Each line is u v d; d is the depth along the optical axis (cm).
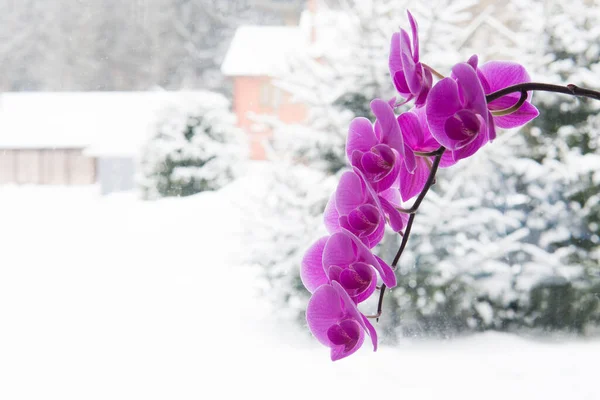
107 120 3591
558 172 697
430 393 535
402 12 700
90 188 3269
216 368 620
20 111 3666
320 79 710
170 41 5231
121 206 1872
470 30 756
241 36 4059
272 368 612
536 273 687
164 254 1204
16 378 614
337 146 703
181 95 2095
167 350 682
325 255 99
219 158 2012
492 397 523
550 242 721
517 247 680
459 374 570
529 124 721
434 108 98
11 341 732
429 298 663
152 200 1988
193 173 1984
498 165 728
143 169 2028
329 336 96
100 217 1703
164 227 1454
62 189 3231
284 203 716
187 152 2003
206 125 2045
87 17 5184
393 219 100
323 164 712
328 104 700
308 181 709
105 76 5238
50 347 707
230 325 757
